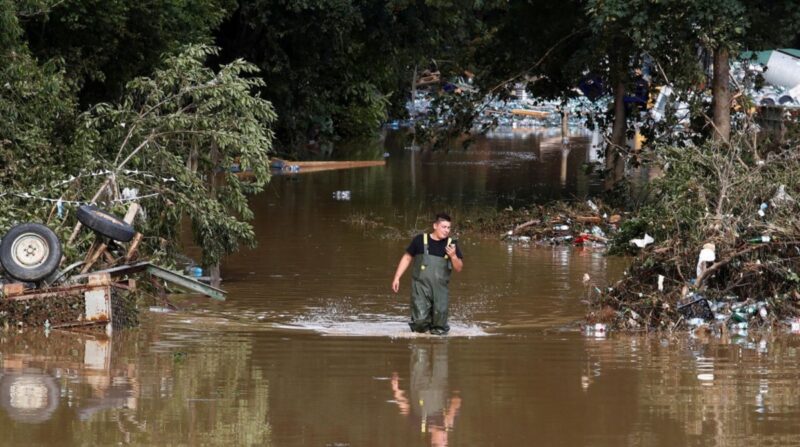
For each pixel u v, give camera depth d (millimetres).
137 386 16594
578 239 35781
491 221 39750
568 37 47250
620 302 22844
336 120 90062
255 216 41875
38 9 35594
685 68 38750
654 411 15516
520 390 16703
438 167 67312
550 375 17719
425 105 110750
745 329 22125
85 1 38312
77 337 20438
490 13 52531
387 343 20312
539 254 33500
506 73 48969
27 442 13711
